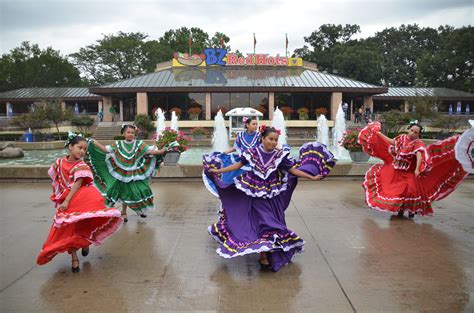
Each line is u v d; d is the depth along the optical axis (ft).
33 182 33.88
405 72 211.82
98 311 11.40
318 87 116.37
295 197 27.50
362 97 131.44
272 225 14.08
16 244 17.62
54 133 104.94
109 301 12.01
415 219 21.58
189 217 22.13
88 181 15.03
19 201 26.55
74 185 14.26
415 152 20.26
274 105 122.72
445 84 172.04
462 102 142.41
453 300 11.94
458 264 14.83
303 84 119.34
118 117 128.98
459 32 163.63
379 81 186.91
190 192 29.35
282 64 135.54
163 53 190.70
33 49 176.55
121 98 126.82
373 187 22.22
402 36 235.81
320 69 198.49
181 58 133.69
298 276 13.78
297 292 12.51
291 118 122.21
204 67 134.62
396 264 14.85
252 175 14.64
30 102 140.56
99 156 20.88
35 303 11.93
